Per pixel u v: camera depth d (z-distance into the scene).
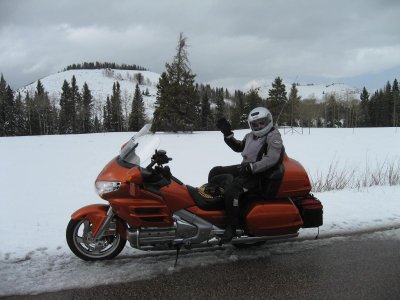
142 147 5.21
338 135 31.17
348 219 6.89
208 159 17.64
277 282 4.56
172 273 4.79
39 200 9.20
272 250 5.55
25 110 83.88
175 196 4.93
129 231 4.93
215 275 4.75
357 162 16.48
